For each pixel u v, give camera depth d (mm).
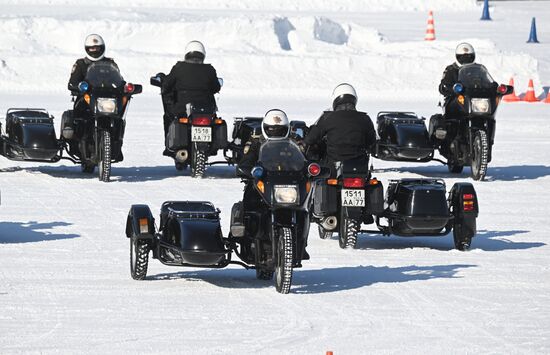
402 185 52344
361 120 52344
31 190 65438
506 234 56344
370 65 138375
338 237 55562
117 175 72938
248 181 43000
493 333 36375
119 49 137000
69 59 130875
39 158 69500
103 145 69125
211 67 74000
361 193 50844
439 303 40625
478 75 75500
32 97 113375
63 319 36906
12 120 70000
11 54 131250
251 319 37531
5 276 43344
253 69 133875
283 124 42562
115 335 34938
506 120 109750
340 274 45938
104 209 59375
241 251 43719
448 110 76250
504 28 196000
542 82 143500
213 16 156250
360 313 38812
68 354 32625
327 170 41750
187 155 72812
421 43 153500
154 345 33844
